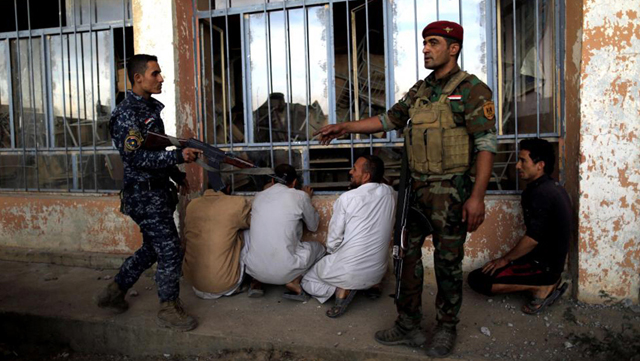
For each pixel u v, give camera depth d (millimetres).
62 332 3078
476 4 3432
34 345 3121
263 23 3850
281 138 3887
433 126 2344
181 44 3734
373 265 3004
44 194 4355
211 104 4004
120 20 4164
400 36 3590
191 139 2771
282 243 3143
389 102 3643
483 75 3461
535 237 2883
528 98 3422
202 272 3238
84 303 3285
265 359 2666
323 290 3119
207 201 3363
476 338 2682
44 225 4242
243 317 3033
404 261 2545
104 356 2992
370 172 3107
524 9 3375
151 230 2795
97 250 4125
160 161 2650
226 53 3959
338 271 2990
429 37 2307
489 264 3084
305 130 3826
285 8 3756
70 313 3121
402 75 3613
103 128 4281
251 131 3955
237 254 3340
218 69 3984
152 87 2770
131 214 2807
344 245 3012
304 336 2758
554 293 2959
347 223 3012
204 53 3965
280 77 3844
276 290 3445
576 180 3037
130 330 2939
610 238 2961
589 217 2975
